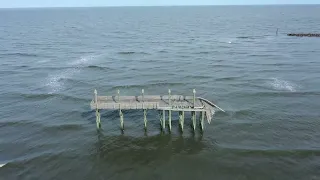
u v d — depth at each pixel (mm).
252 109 36938
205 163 25906
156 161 26328
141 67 58500
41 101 40281
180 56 68312
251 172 24562
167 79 50375
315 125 32469
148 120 34062
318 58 64000
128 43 88250
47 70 56219
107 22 175375
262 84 46719
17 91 44188
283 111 36250
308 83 46812
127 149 28266
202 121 30250
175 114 35562
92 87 46344
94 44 86688
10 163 25922
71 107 38188
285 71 54062
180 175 24422
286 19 178750
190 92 44000
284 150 27438
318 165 25250
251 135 30578
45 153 27578
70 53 72688
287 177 23844
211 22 165625
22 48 79188
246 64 60000
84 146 28859
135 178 24094
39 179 23906
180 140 29656
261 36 101375
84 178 24109
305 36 98312
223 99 40719
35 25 153750
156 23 162250
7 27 139750
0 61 63312
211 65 59531
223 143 29062
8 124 33438
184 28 131375
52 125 33125
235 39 94938
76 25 154125
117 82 48875
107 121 34031
